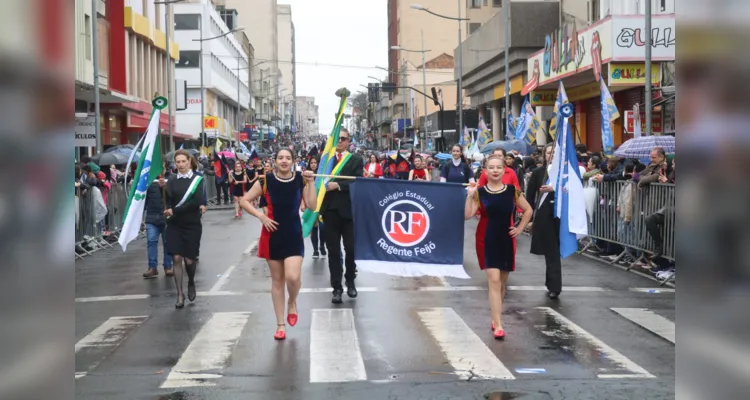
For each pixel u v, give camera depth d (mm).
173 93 55250
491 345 7543
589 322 8625
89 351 7461
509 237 8000
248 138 90500
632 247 13070
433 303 9867
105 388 6145
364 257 8773
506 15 30812
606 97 18797
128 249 17109
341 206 9992
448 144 57094
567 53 28969
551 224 10227
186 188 9836
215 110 80812
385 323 8617
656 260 12359
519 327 8359
